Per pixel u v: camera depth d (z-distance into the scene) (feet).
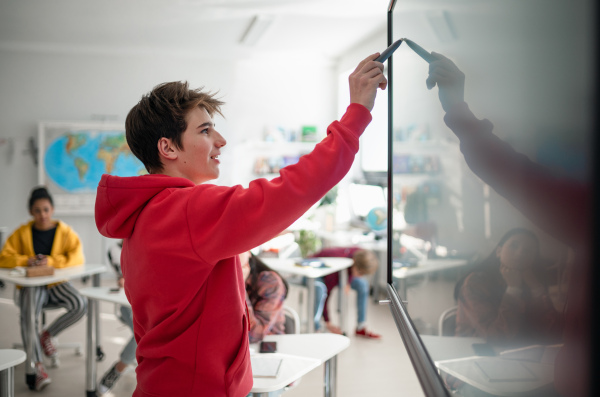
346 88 23.45
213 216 3.15
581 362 1.28
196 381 3.50
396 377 11.91
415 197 3.69
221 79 23.29
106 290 10.77
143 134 3.69
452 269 2.58
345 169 3.02
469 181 2.28
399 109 4.41
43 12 16.87
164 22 17.99
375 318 16.71
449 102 2.63
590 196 1.22
